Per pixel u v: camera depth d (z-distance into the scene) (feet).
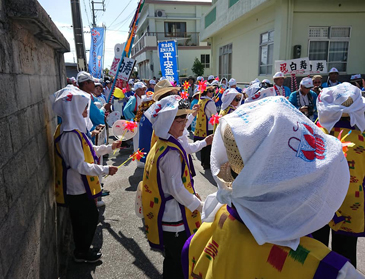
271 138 2.63
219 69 49.29
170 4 79.00
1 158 4.28
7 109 4.76
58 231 8.91
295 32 27.66
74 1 29.76
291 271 2.78
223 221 3.42
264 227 2.84
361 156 6.99
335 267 2.62
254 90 15.94
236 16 35.29
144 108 15.08
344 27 28.04
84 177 7.95
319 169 2.58
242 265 3.06
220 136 3.49
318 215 2.64
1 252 4.01
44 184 7.18
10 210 4.50
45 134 7.93
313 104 16.76
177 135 6.53
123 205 12.94
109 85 33.27
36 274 5.79
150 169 6.38
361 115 7.16
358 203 6.91
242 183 2.74
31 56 6.84
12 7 4.98
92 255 8.84
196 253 3.84
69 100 7.63
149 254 9.35
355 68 29.25
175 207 6.34
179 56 76.59
